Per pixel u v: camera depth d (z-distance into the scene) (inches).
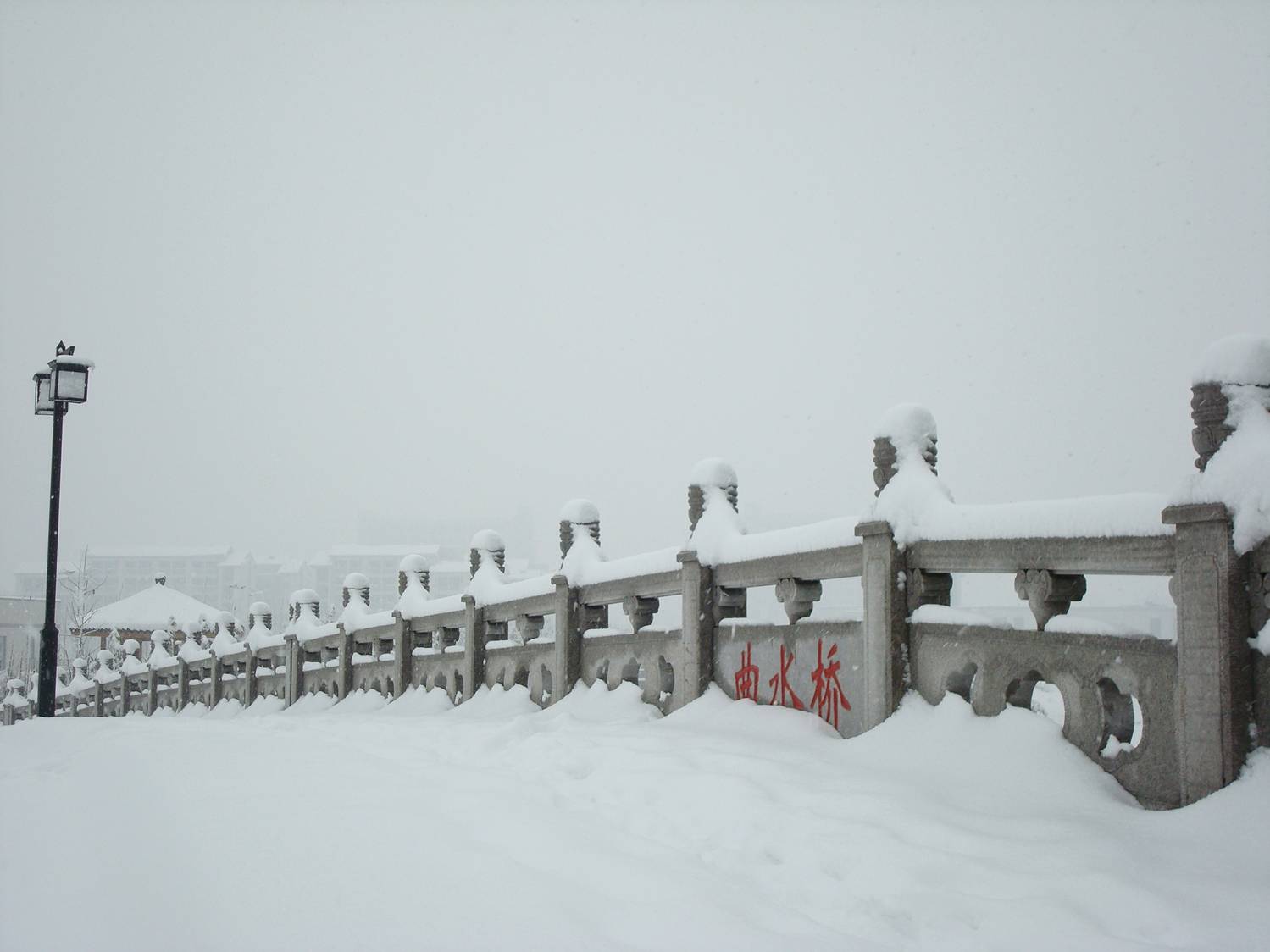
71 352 769.6
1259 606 222.8
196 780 296.8
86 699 1605.6
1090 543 257.4
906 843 212.5
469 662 619.2
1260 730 221.0
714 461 438.0
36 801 302.4
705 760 302.2
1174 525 235.5
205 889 178.5
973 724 284.2
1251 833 205.3
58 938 159.6
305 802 255.3
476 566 643.5
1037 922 172.9
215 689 1126.4
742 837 230.4
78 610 2262.6
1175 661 235.0
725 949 154.9
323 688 877.8
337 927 159.5
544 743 350.3
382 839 213.0
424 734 429.7
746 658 399.2
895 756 291.1
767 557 386.3
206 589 4778.5
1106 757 250.4
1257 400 230.1
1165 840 212.1
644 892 181.9
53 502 760.3
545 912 166.4
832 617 352.2
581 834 224.2
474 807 246.4
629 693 464.4
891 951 159.6
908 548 318.7
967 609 305.9
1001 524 284.8
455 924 160.9
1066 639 263.9
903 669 315.0
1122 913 177.2
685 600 425.4
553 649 535.2
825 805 246.7
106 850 216.5
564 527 540.1
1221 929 168.9
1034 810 240.4
